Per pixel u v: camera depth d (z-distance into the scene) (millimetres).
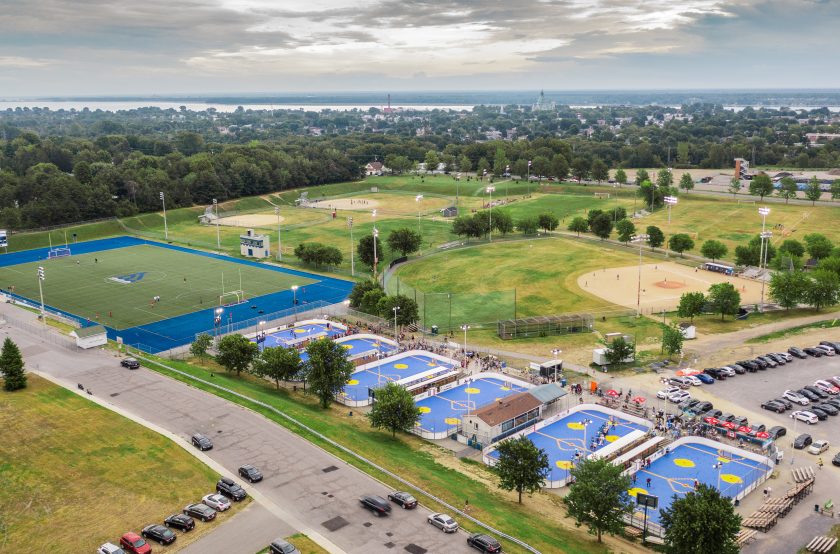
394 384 120312
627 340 158750
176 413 112875
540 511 93062
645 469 106625
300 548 75438
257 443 102312
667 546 81688
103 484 89438
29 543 77000
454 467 105500
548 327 171500
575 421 124062
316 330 174000
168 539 76188
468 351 159125
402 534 79188
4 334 158500
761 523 89938
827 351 152875
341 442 104750
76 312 187875
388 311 170250
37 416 109938
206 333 158375
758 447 112812
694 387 136750
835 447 112875
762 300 189000
